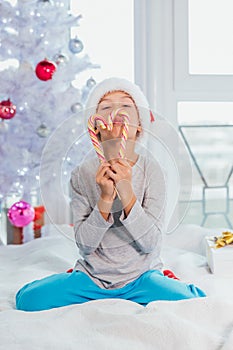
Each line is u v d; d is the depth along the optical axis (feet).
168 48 9.12
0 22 7.84
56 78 8.01
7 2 7.82
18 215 7.80
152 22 9.02
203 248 7.27
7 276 5.99
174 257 6.79
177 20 9.09
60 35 8.13
